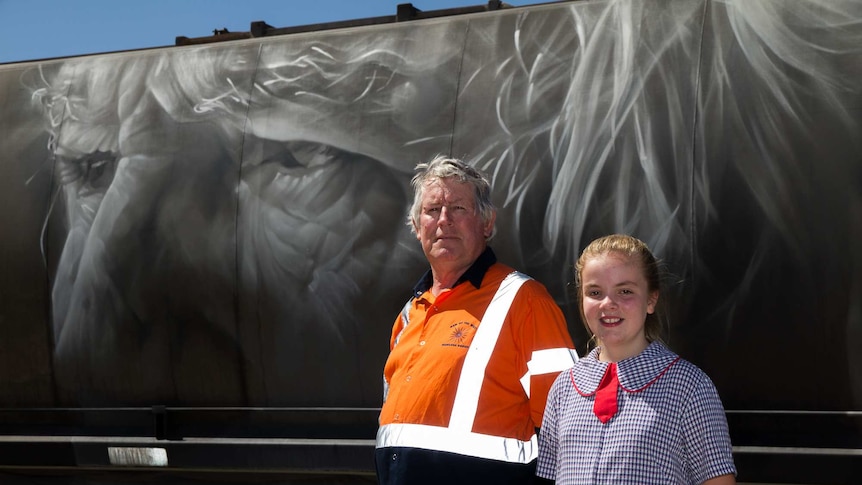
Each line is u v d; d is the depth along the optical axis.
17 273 4.91
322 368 4.25
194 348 4.50
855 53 3.50
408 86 4.22
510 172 3.93
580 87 3.91
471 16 4.29
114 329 4.67
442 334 2.97
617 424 2.41
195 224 4.51
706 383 2.40
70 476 4.99
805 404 3.51
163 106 4.73
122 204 4.70
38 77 5.14
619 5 3.96
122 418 4.69
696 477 2.36
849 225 3.42
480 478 2.83
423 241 3.11
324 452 4.23
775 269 3.51
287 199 4.33
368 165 4.19
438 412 2.88
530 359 2.88
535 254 3.85
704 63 3.72
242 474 4.61
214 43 4.83
